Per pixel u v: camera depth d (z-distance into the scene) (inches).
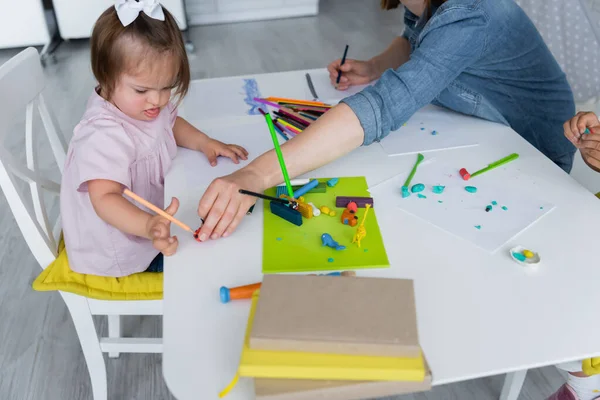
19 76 43.9
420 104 41.6
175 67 41.0
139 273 44.7
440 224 33.8
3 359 59.4
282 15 158.4
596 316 27.0
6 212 82.4
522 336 25.9
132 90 39.7
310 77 57.5
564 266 30.3
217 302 28.1
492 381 56.7
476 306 27.6
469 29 42.2
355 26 152.3
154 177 42.9
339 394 23.0
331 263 30.5
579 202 36.0
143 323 64.0
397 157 41.6
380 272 29.9
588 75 71.4
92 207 41.6
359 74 56.5
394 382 23.0
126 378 57.2
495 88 48.8
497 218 34.3
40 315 65.1
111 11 39.4
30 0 126.8
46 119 49.3
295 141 38.4
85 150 38.9
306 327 23.2
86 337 46.8
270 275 26.1
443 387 56.1
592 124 40.5
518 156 41.7
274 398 22.7
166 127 43.8
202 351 25.4
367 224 33.7
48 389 56.2
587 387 42.2
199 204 33.8
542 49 48.6
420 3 51.4
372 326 23.3
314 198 36.4
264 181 36.6
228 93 53.6
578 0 68.4
